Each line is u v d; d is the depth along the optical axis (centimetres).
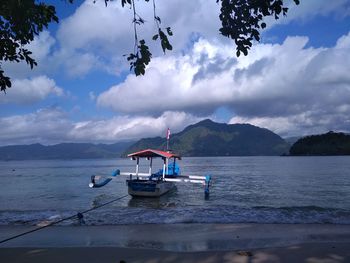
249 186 3762
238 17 549
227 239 1170
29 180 5412
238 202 2486
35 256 920
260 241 1141
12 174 7700
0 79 648
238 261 858
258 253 917
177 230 1322
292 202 2472
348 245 991
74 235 1251
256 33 557
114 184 4078
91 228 1374
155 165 12188
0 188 3969
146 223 1481
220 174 6244
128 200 2592
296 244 1009
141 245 1094
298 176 5397
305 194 2994
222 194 2994
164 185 2814
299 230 1316
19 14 585
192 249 1037
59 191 3512
